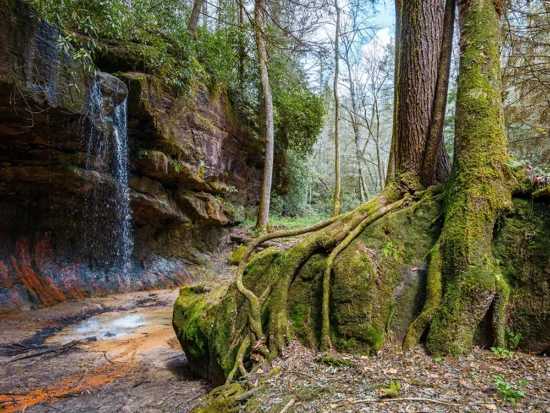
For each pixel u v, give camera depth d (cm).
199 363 483
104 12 720
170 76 1057
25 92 593
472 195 378
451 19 498
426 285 381
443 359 321
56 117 715
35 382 468
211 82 1351
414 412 235
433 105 488
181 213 1302
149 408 378
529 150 1016
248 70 1714
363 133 3916
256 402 280
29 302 846
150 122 1008
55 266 966
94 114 788
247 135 1675
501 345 331
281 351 371
